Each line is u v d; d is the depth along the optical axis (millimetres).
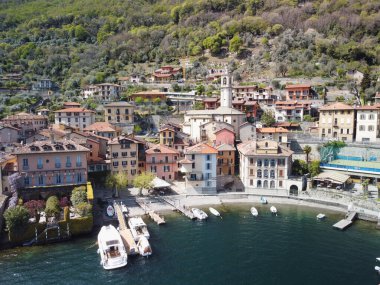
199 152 88875
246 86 149250
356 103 128500
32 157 74250
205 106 136250
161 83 175250
